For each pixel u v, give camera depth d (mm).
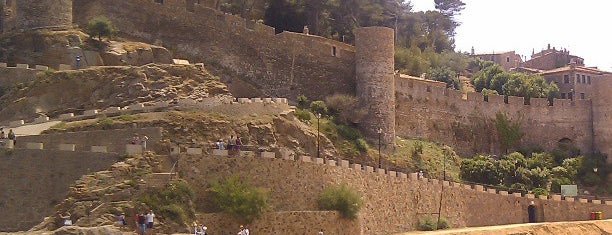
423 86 108000
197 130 69938
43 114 76688
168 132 68062
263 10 118250
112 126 68125
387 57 97688
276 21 116000
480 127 113438
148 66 80938
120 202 55125
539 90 132625
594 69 158000
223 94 82062
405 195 78125
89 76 79500
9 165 59406
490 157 108562
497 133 114875
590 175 111312
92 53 86062
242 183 61031
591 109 121875
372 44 97375
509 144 115125
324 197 65562
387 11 138500
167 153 63094
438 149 103750
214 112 75500
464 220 85625
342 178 69438
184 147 65125
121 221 53344
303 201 64938
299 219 61719
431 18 167375
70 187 57406
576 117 121188
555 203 94875
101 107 77625
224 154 61438
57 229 51344
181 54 96000
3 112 77375
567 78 152125
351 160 87875
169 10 97312
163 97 77688
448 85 132875
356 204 66125
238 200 58719
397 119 103750
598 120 120438
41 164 59438
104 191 55906
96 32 88625
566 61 182125
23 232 53312
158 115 71188
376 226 72500
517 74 137375
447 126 109625
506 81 136375
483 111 114438
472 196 87625
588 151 120438
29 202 58594
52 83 78625
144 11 96312
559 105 120688
